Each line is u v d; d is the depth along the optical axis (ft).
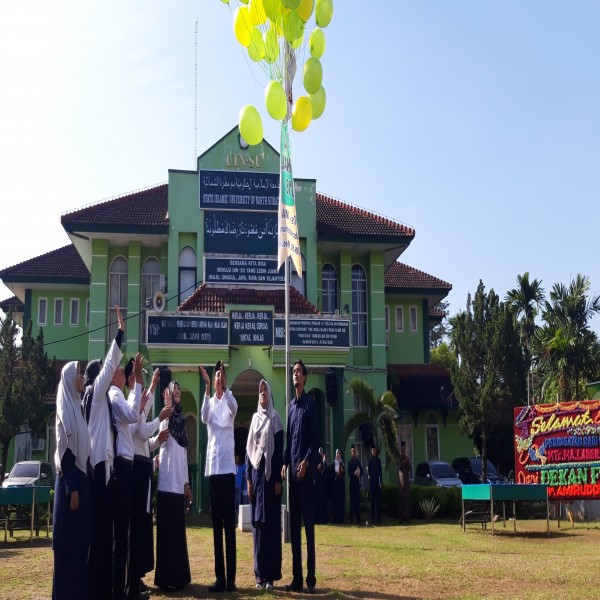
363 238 105.29
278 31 45.24
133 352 101.19
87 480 25.55
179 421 33.81
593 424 68.69
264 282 97.50
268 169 100.37
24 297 124.16
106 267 102.63
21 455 112.16
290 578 34.42
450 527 69.00
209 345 83.87
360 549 46.55
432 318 142.00
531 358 110.52
